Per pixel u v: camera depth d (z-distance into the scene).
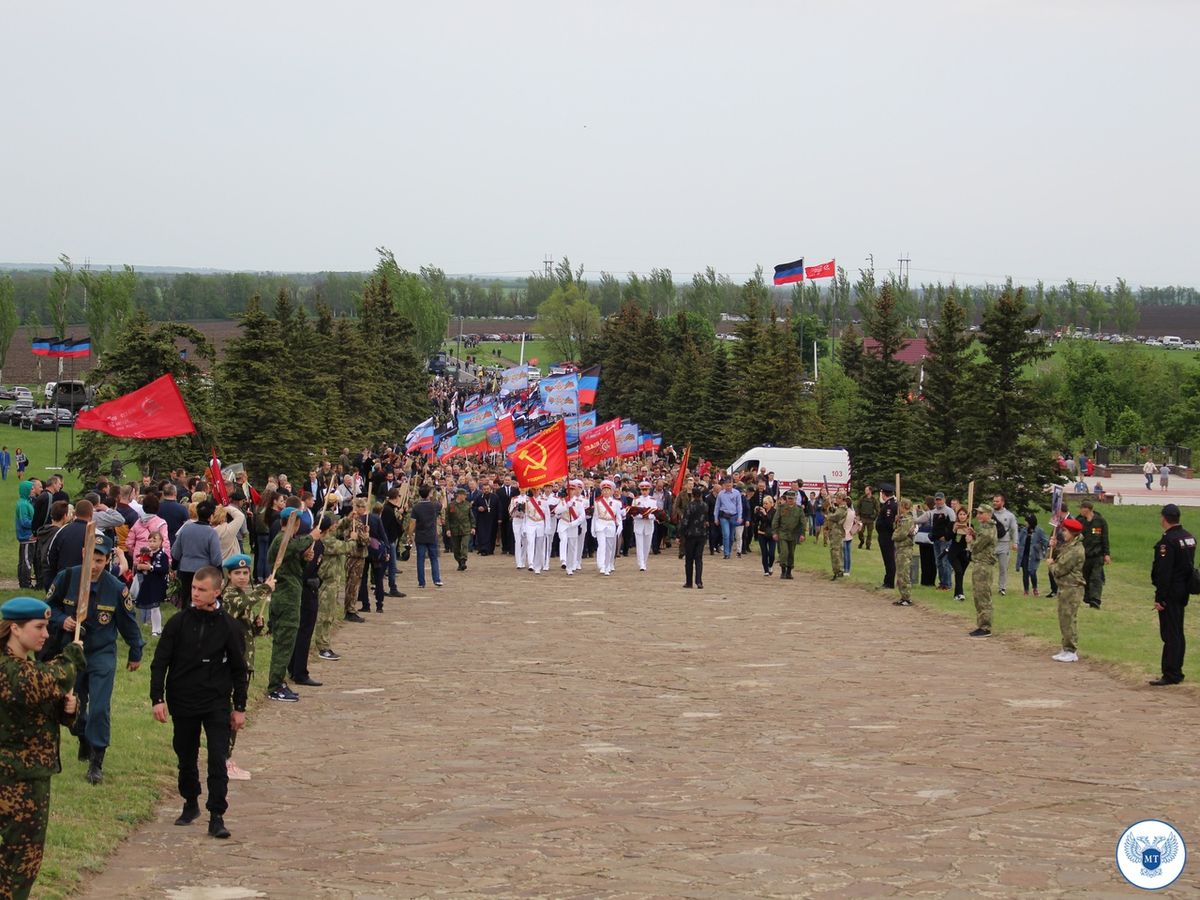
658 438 77.62
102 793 11.97
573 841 10.73
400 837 10.95
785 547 34.47
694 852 10.36
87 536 10.84
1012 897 9.17
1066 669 20.16
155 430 24.53
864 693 18.02
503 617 26.28
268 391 47.31
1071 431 123.69
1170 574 18.44
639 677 19.34
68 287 137.25
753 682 18.92
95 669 12.48
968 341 60.41
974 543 24.09
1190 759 13.85
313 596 18.58
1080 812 11.64
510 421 58.16
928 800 12.09
